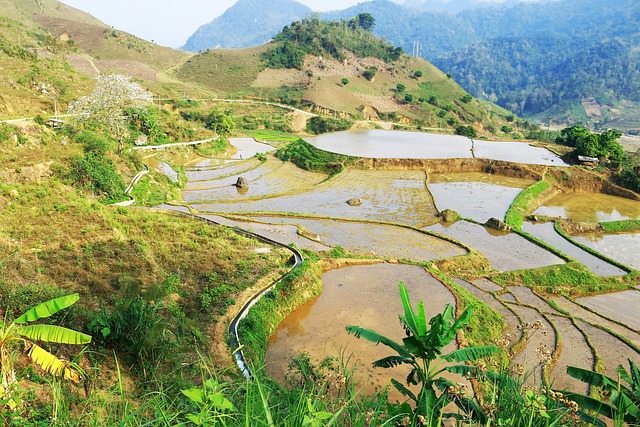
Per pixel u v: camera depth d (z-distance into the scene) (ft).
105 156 168.25
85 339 30.45
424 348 35.24
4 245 74.59
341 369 64.49
